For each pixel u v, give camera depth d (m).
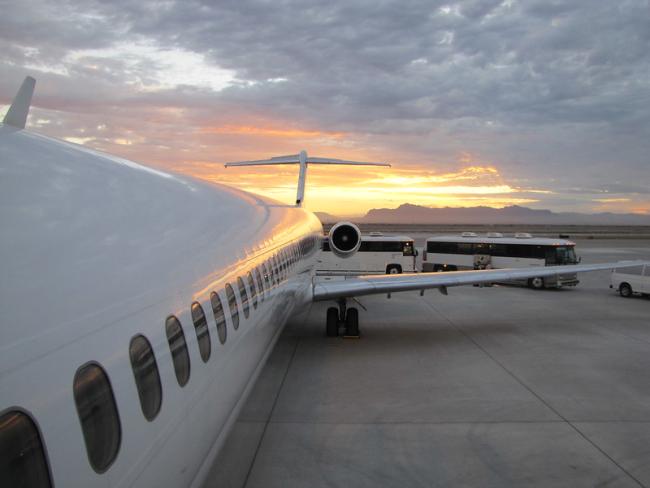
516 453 7.33
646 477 6.68
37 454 2.39
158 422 3.59
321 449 7.48
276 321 9.04
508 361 11.95
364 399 9.49
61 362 2.68
